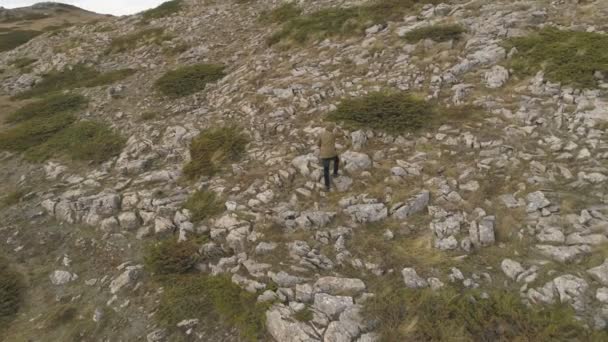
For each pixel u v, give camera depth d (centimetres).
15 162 1812
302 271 916
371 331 749
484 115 1339
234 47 2714
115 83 2544
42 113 2273
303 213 1086
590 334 664
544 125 1223
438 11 2114
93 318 927
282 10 2970
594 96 1266
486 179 1082
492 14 1908
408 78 1650
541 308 726
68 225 1295
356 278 871
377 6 2361
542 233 879
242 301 868
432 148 1256
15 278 1101
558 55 1479
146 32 3325
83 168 1659
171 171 1456
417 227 989
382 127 1388
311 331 758
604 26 1605
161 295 948
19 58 3478
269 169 1329
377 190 1126
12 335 931
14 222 1350
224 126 1681
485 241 898
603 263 770
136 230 1216
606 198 923
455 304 766
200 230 1133
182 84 2267
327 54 2078
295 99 1712
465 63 1605
